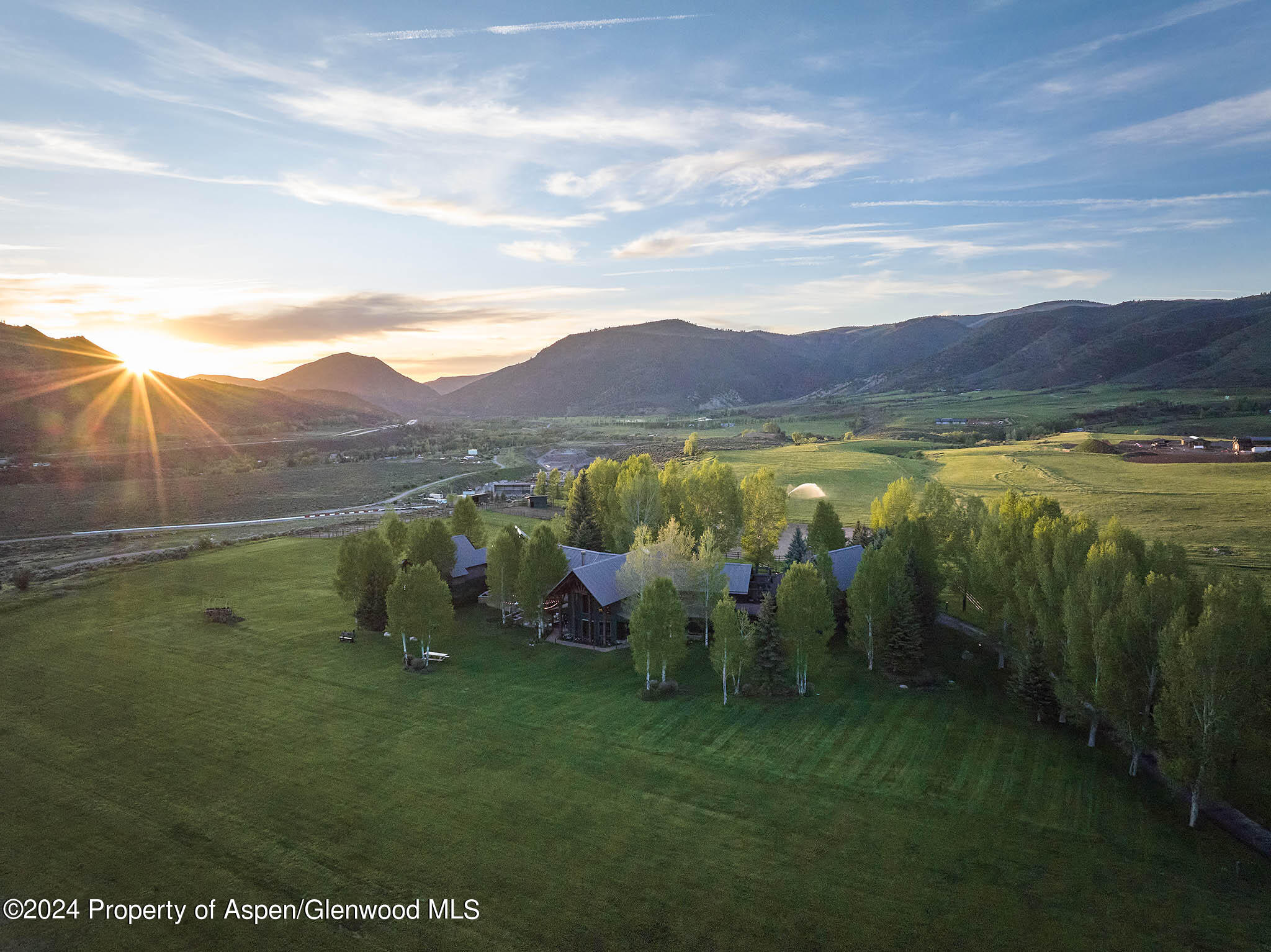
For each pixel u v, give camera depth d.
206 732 52.53
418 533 83.44
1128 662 44.06
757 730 51.88
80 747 50.47
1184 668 39.22
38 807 43.12
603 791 43.78
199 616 80.56
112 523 172.75
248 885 35.88
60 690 60.25
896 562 63.59
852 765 46.56
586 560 84.00
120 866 37.59
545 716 54.69
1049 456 177.38
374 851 38.22
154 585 93.88
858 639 64.31
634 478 99.81
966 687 59.56
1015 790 43.28
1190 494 119.12
